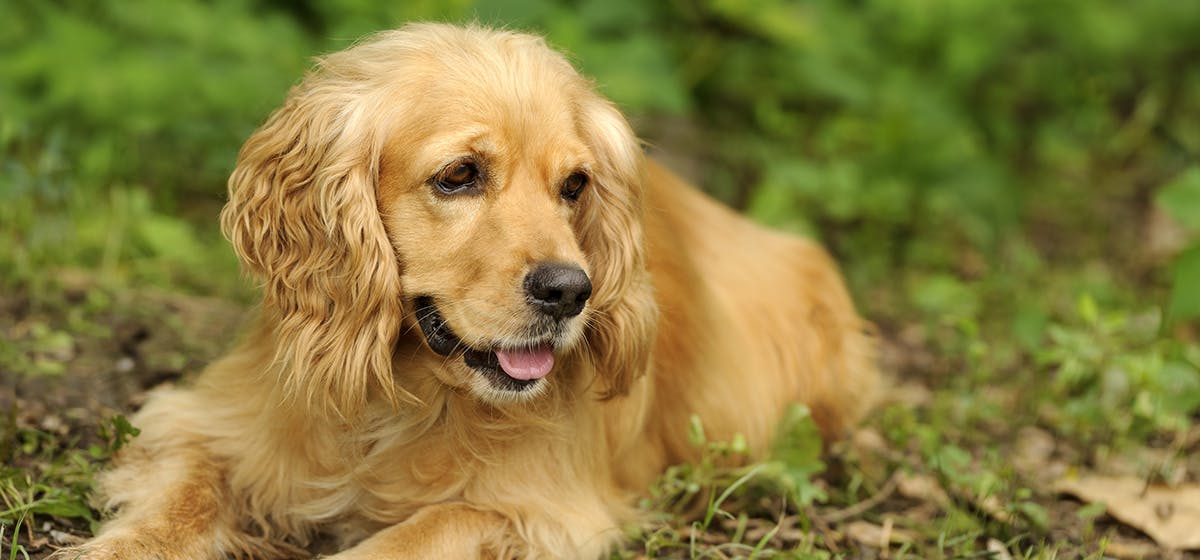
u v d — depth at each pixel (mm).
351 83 3229
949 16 7375
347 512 3508
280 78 5824
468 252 3127
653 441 3951
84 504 3426
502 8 6023
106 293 4930
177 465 3477
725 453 3828
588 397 3562
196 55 5887
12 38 5996
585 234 3477
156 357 4445
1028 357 5523
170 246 5398
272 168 3260
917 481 4160
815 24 7297
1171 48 8867
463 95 3158
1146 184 8820
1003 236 7238
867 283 6539
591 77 3658
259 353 3518
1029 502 3963
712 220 4508
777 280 4516
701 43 7207
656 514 3705
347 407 3232
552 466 3494
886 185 6945
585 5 6500
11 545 3180
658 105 6363
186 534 3252
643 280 3547
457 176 3131
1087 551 3748
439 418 3408
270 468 3455
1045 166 8836
